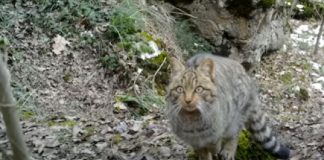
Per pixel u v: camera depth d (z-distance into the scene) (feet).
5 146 3.42
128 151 3.52
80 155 3.46
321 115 5.43
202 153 3.07
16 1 5.58
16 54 5.00
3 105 1.55
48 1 5.60
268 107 5.66
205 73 2.85
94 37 5.38
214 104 2.84
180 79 2.83
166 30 6.00
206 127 2.87
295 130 4.31
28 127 4.00
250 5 6.21
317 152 3.53
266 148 3.38
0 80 1.52
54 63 5.10
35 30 5.35
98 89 4.96
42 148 3.51
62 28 5.42
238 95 3.13
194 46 6.21
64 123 4.18
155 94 5.06
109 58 5.21
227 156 3.17
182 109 2.83
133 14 5.66
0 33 5.17
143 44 5.40
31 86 4.82
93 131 3.94
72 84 4.94
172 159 3.33
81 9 5.60
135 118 4.56
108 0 5.78
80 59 5.21
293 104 5.87
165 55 5.44
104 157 3.42
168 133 3.79
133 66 5.16
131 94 4.97
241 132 3.45
